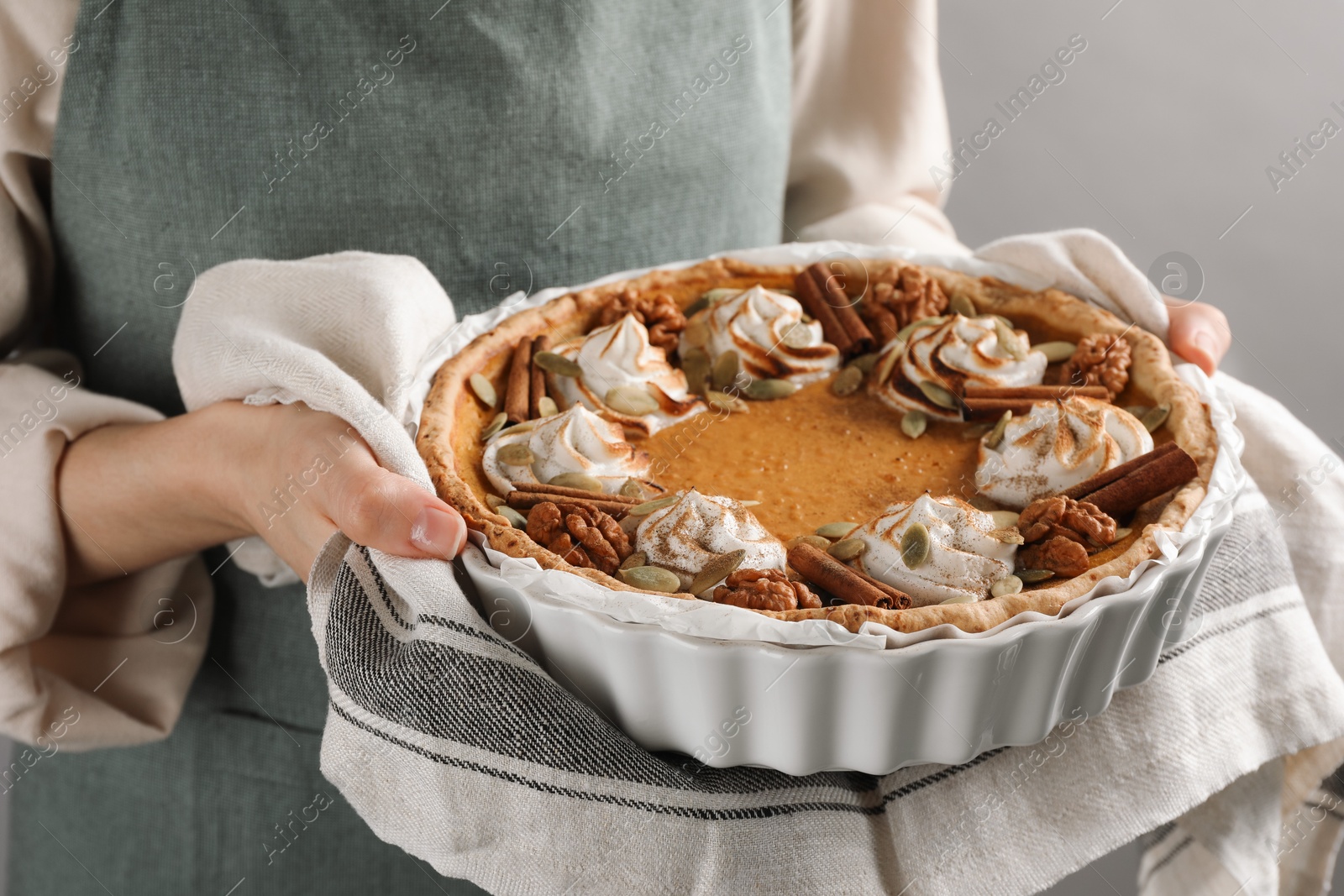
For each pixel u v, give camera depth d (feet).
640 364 2.16
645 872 1.80
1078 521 1.92
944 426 2.16
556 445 2.04
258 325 2.07
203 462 2.05
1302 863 2.20
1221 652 1.99
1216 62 3.53
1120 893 2.82
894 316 2.27
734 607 1.77
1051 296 2.25
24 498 2.16
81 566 2.26
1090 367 2.15
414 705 1.80
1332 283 3.64
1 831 2.88
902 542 1.91
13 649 2.20
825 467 2.10
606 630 1.79
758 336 2.23
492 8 2.30
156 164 2.27
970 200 3.86
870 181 2.74
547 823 1.80
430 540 1.84
